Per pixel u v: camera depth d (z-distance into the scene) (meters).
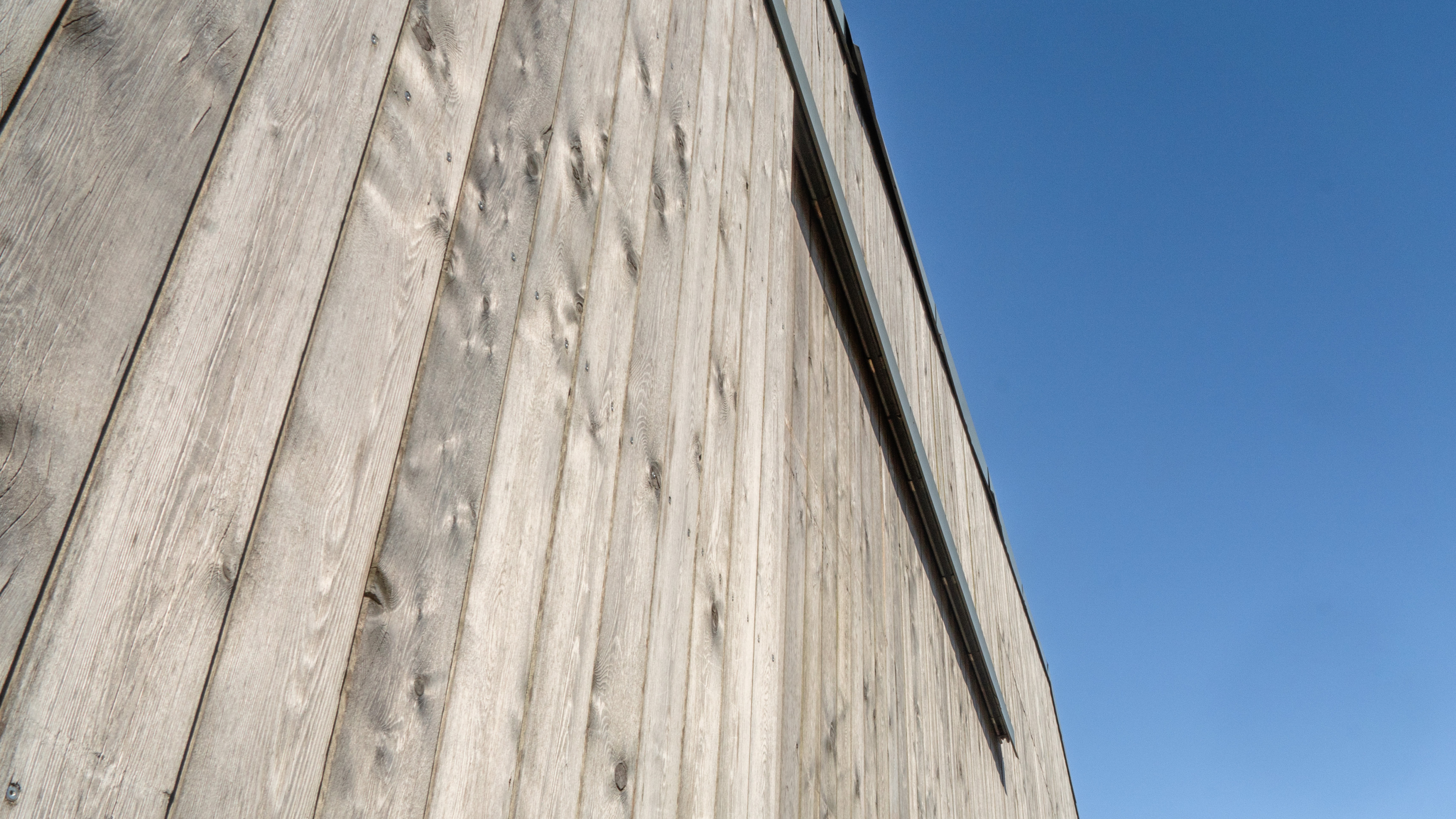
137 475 0.74
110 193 0.75
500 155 1.26
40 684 0.65
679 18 1.95
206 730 0.76
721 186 2.07
